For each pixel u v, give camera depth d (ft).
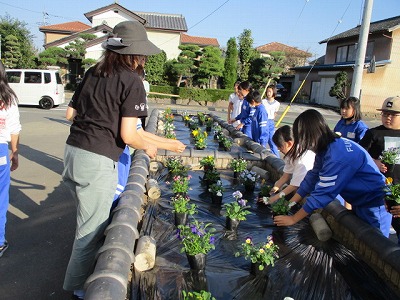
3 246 12.14
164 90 88.12
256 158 20.72
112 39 7.89
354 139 15.17
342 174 9.29
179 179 15.96
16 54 88.43
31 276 10.93
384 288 9.16
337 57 100.17
